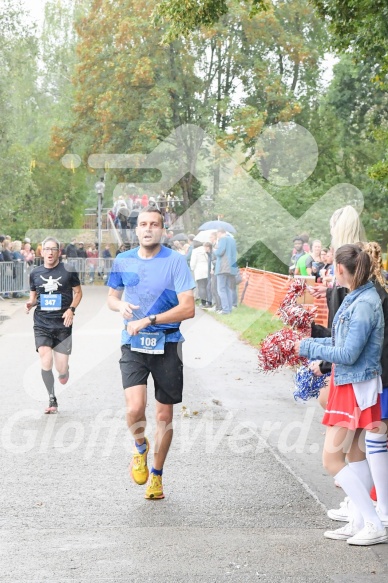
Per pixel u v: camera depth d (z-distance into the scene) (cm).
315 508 657
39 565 529
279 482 725
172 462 788
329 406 599
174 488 707
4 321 1758
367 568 528
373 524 576
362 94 2395
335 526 616
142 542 574
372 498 667
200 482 724
